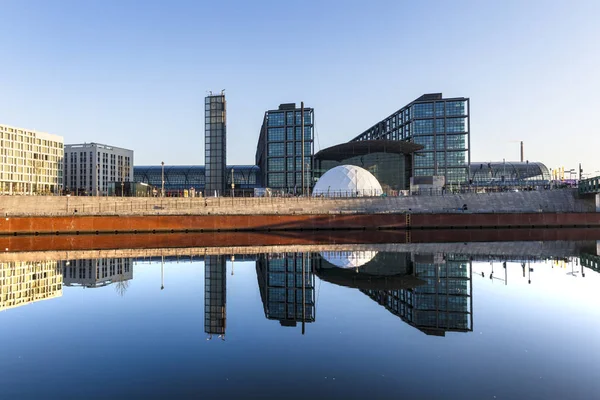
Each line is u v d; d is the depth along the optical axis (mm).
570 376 8914
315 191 87062
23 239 47188
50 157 155250
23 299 16891
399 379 8812
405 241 44625
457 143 146250
